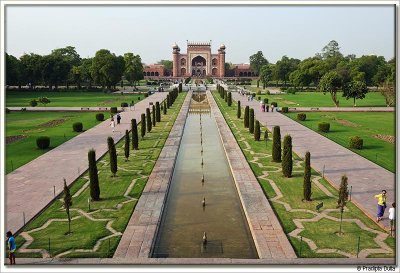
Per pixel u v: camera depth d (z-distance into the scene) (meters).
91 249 14.77
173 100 69.88
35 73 91.75
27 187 21.58
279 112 53.84
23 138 35.31
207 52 166.25
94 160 19.77
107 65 87.94
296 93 91.31
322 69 94.38
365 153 29.06
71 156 28.61
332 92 60.06
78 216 17.88
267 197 20.23
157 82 136.25
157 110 45.88
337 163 26.25
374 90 97.81
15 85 100.19
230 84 127.12
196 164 28.27
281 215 17.86
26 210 18.30
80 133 37.88
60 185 21.95
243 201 19.61
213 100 74.50
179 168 27.20
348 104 64.75
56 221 17.34
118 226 16.77
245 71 175.25
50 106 61.12
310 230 16.27
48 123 44.03
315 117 48.44
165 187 21.86
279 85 126.75
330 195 20.38
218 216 18.58
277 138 27.06
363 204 18.77
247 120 41.88
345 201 16.80
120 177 23.75
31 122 44.84
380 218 16.94
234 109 59.25
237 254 14.89
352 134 36.56
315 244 15.05
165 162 27.25
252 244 15.70
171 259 13.98
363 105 63.03
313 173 24.16
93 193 19.80
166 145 32.94
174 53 167.25
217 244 15.71
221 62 167.25
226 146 32.62
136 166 26.20
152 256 14.77
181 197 21.30
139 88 108.31
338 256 14.11
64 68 94.44
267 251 14.52
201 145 34.88
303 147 31.22
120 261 13.82
